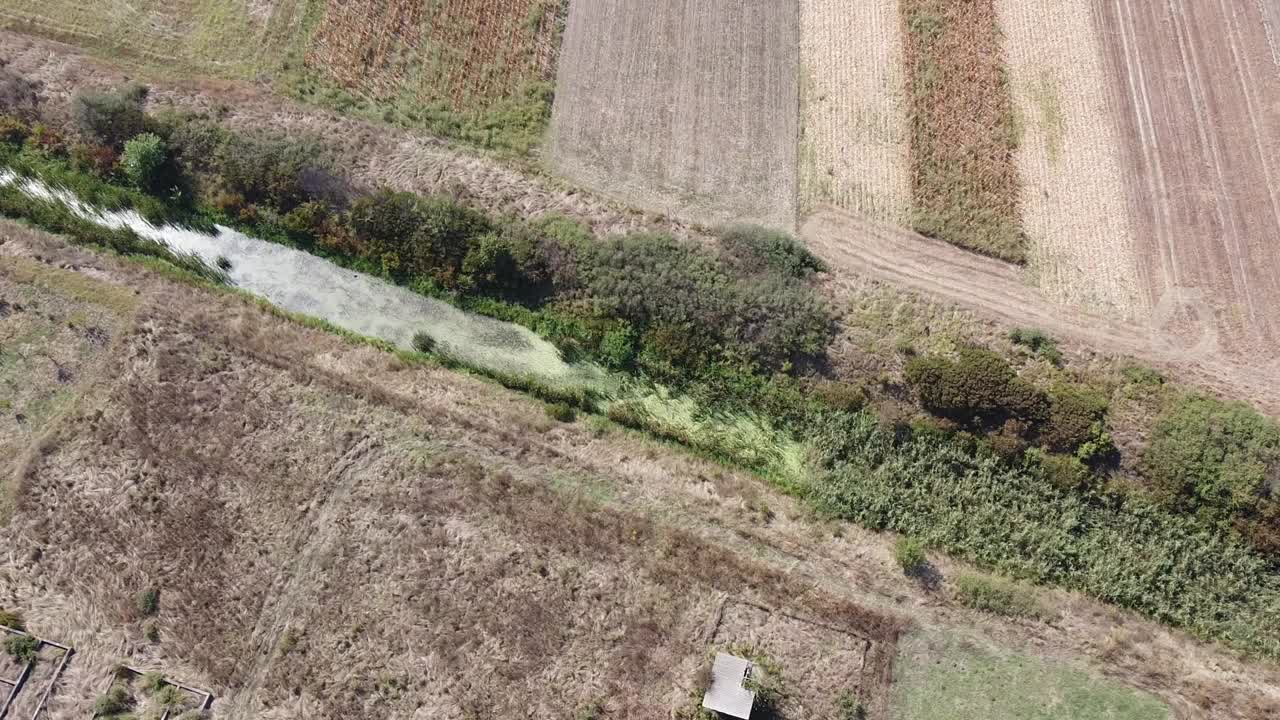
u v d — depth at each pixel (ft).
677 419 100.89
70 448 95.96
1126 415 97.09
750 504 95.50
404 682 88.94
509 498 94.17
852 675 88.89
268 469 95.35
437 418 97.35
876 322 101.50
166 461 95.55
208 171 106.52
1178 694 87.51
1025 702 88.17
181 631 90.43
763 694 86.99
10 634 89.40
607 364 102.47
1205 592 91.91
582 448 97.55
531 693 88.53
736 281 102.17
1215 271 103.50
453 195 106.63
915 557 91.09
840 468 97.35
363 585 91.81
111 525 93.50
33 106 109.09
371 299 104.63
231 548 92.89
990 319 102.27
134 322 100.58
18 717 86.84
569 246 102.99
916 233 106.52
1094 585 92.32
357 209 103.96
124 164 104.53
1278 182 106.52
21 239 104.73
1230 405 96.68
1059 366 99.91
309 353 100.17
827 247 106.42
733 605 90.99
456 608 90.94
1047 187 107.65
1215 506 93.09
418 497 94.22
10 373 98.99
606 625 90.38
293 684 88.63
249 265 105.60
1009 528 94.12
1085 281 103.91
